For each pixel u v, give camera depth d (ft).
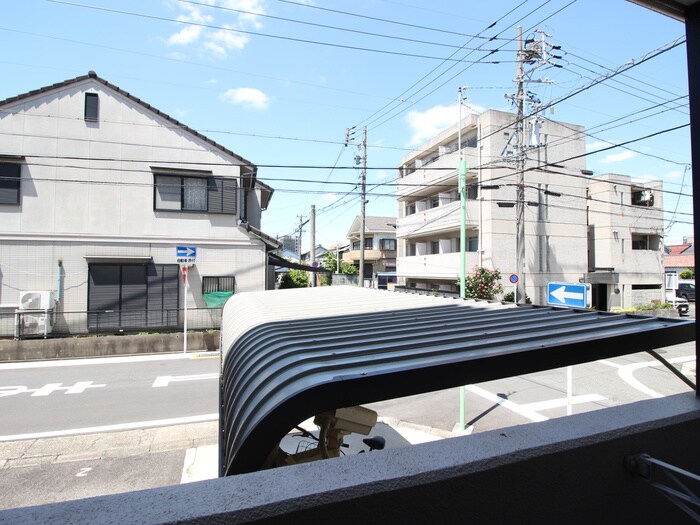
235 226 53.72
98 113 49.85
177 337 44.68
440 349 5.72
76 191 48.75
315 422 9.49
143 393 29.66
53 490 16.48
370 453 3.56
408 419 24.09
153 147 51.39
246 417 4.53
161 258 51.21
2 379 33.53
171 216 51.67
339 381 4.40
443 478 3.29
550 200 70.64
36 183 47.57
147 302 50.29
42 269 47.32
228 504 2.78
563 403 26.96
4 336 45.21
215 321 51.55
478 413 25.00
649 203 84.43
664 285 84.79
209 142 53.31
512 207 63.36
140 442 21.16
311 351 6.07
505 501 3.54
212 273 52.85
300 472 3.21
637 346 6.35
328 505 2.93
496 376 5.28
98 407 26.66
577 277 72.33
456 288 72.59
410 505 3.17
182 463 18.89
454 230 71.72
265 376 5.22
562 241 71.26
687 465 4.60
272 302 14.39
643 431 4.29
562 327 7.26
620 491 4.14
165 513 2.67
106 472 18.02
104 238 49.34
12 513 2.63
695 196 4.55
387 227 150.10
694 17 4.63
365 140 71.67
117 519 2.59
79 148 49.06
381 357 5.40
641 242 87.71
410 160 90.94
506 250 64.85
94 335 46.88
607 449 4.07
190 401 27.89
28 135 47.65
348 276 99.71
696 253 4.62
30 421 24.21
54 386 31.45
